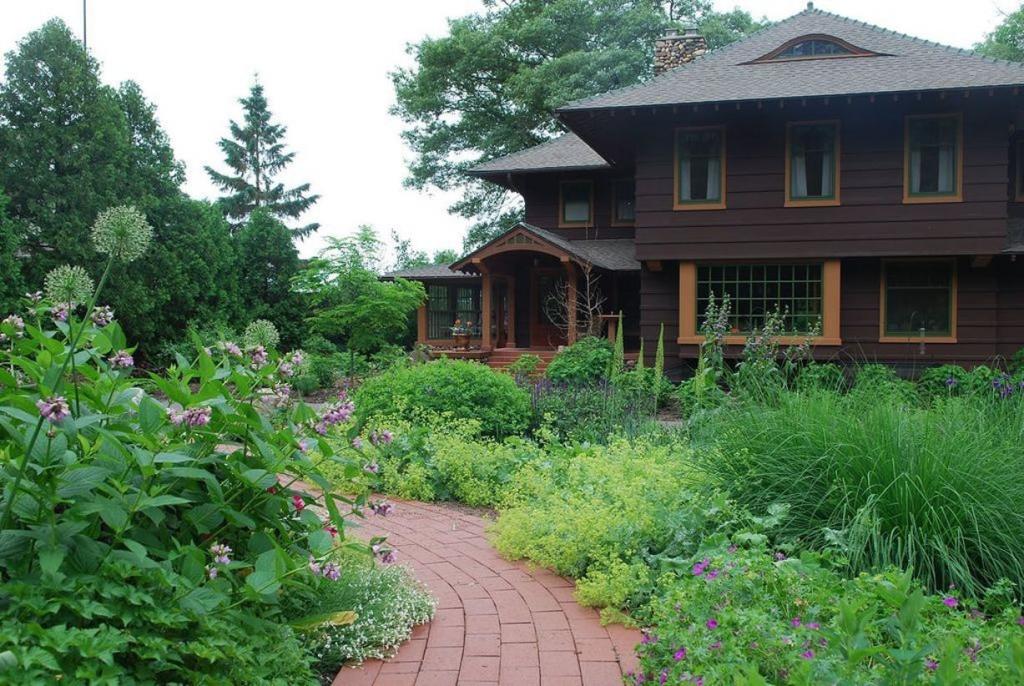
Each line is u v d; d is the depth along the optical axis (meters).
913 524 3.87
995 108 14.13
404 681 3.20
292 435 3.08
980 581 3.89
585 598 4.09
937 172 14.54
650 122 15.41
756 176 15.12
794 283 15.41
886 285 15.22
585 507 4.91
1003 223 14.16
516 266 20.47
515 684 3.18
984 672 2.38
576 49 28.20
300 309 23.73
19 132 18.00
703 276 15.70
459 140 29.47
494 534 5.35
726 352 15.27
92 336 3.20
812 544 4.03
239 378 2.99
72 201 18.06
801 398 5.18
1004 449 4.48
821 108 14.65
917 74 14.47
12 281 15.63
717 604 3.06
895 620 2.64
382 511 3.34
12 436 2.43
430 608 3.94
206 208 22.12
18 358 2.87
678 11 31.33
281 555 2.70
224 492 3.13
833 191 14.90
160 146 20.91
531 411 9.23
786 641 2.59
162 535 2.91
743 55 16.69
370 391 8.85
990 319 14.85
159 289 19.09
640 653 3.09
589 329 16.25
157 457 2.60
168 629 2.53
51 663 2.04
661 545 4.47
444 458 6.81
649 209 15.55
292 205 42.03
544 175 20.33
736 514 4.32
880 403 4.73
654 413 9.16
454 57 28.02
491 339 19.89
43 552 2.36
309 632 3.39
